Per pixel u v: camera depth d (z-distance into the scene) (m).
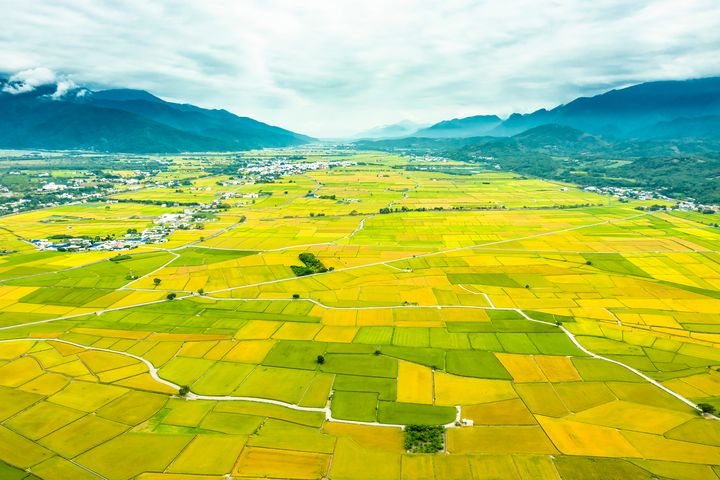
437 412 92.12
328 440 82.94
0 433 86.69
